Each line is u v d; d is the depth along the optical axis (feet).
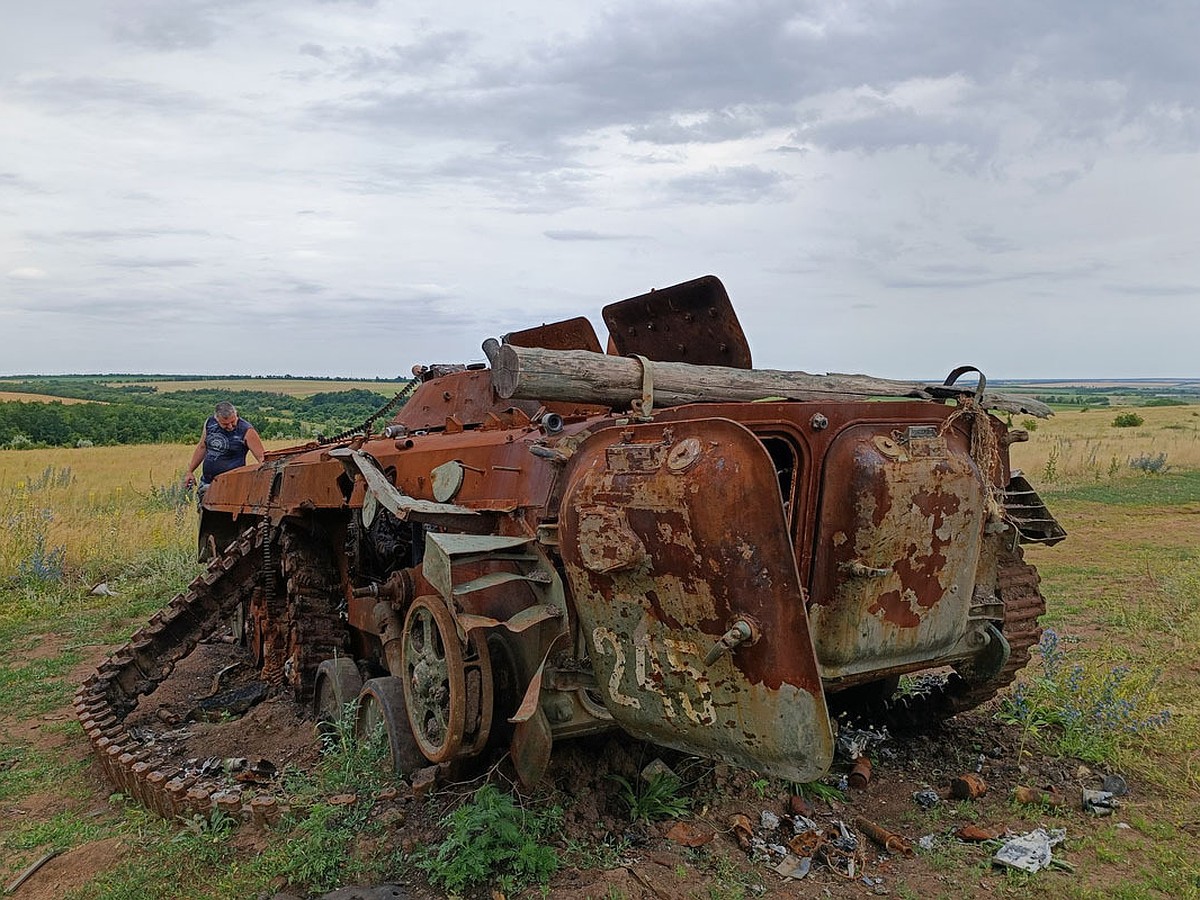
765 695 10.96
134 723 21.06
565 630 13.20
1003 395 15.98
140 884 13.08
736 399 14.82
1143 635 25.07
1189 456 87.15
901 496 12.94
